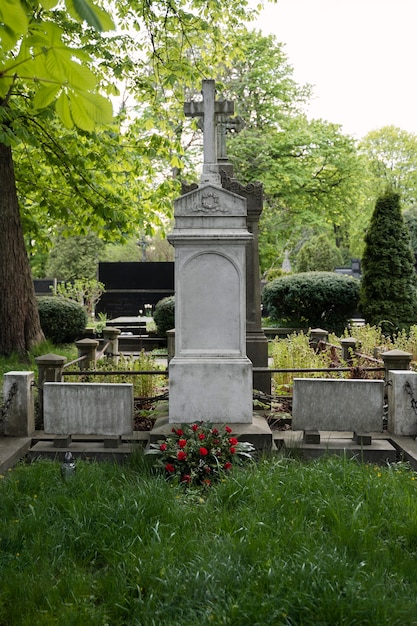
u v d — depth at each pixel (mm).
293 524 3967
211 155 6758
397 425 6238
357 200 27703
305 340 11008
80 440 6297
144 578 3311
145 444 6152
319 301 18047
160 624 2916
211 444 5305
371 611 2967
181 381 6219
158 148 12492
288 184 25531
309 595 3064
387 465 5738
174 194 13078
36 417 6910
